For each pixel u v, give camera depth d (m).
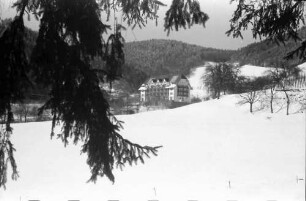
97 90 5.78
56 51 5.49
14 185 23.38
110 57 6.06
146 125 48.91
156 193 21.47
